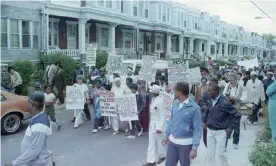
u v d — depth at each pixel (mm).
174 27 42219
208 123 6441
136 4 36750
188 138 5457
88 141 10266
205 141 7484
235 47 79562
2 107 10906
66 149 9352
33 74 19250
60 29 27422
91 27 30766
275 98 6535
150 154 7637
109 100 11141
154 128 7496
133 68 18703
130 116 10492
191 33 49438
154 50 41656
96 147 9586
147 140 10414
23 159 4234
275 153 4816
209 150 6512
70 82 21234
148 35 40844
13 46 21547
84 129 11953
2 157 8578
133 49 34656
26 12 22297
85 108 13320
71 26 28734
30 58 22578
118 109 10664
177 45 48781
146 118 11000
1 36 20734
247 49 88688
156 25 39125
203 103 7270
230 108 6281
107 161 8312
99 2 29844
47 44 23922
